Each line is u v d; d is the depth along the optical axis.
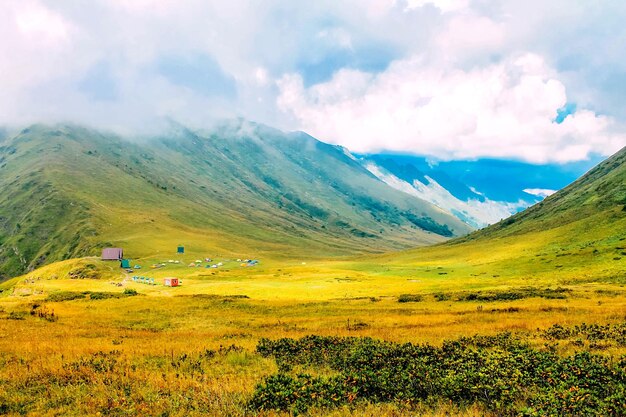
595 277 81.25
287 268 191.88
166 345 26.48
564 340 25.28
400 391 14.87
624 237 111.88
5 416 13.51
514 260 131.50
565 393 13.20
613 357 19.48
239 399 14.55
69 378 17.59
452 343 24.34
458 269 142.12
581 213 191.12
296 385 15.41
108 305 59.62
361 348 22.48
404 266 182.88
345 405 13.59
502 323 35.59
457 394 14.40
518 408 12.85
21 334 32.53
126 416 13.27
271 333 33.66
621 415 12.03
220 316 49.44
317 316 48.62
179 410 13.54
